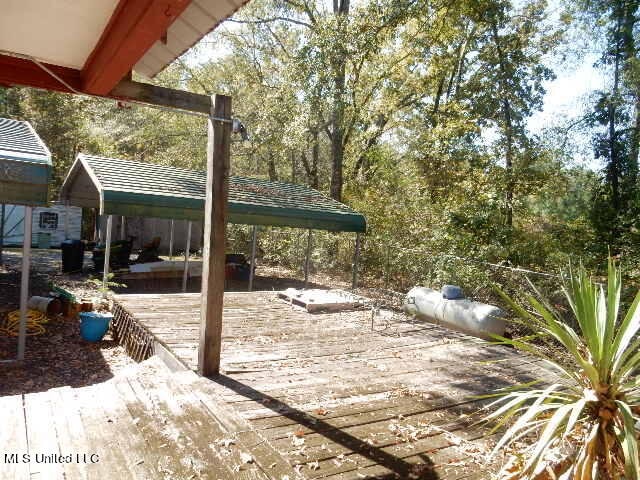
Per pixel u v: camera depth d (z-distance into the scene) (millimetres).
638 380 2467
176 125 20734
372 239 13258
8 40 2908
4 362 6047
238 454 2918
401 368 5273
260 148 20031
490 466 3152
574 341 2701
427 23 15672
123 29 2227
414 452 3299
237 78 20203
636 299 2520
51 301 8453
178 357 5020
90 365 6422
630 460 2080
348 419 3773
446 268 10141
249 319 7184
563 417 2248
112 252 12758
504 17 15141
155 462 2756
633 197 13766
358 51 13906
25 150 6750
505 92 15289
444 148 14375
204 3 2076
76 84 3678
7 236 17859
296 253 15484
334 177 16922
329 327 7008
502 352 6191
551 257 12742
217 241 4453
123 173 10547
